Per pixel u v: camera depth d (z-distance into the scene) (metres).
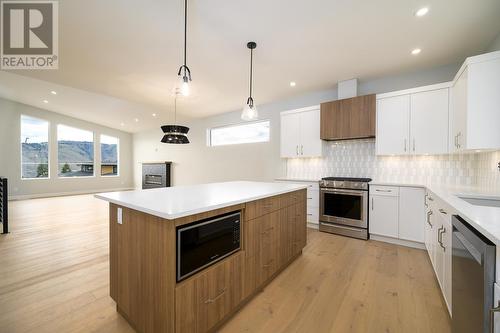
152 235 1.33
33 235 3.45
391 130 3.23
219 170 6.12
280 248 2.26
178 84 1.93
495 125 1.94
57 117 7.59
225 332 1.50
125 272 1.57
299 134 4.20
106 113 7.07
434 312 1.70
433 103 2.92
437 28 2.26
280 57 2.91
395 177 3.50
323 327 1.56
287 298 1.89
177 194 1.90
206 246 1.45
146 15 2.12
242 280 1.73
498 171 2.30
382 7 1.97
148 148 8.86
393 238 3.12
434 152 2.91
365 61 3.02
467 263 1.11
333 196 3.57
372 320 1.62
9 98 6.50
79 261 2.55
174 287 1.23
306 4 1.95
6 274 2.25
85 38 2.52
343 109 3.59
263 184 2.84
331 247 3.01
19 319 1.60
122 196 1.77
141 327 1.43
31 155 7.22
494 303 0.87
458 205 1.48
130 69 3.32
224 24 2.23
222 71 3.35
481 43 2.54
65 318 1.62
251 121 5.43
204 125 6.50
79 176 8.16
